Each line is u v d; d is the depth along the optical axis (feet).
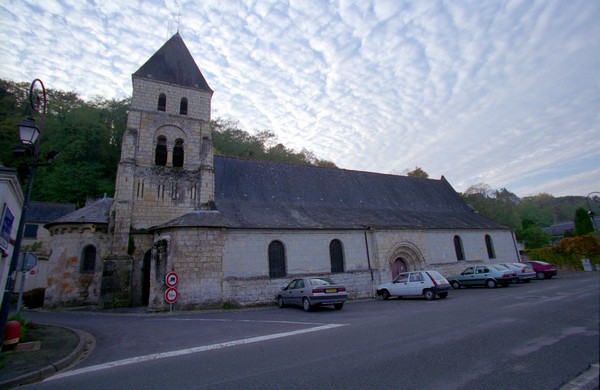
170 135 69.82
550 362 17.46
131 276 59.26
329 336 26.45
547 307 34.99
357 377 16.63
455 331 25.81
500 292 57.82
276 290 59.11
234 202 69.15
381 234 72.74
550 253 106.63
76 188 122.83
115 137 144.66
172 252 53.72
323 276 64.44
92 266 62.23
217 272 55.57
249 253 59.57
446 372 16.79
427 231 81.71
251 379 17.15
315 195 82.23
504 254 94.68
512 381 15.21
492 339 22.70
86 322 41.34
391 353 20.48
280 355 21.42
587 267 100.32
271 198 74.79
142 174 64.95
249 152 189.78
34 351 25.76
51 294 60.18
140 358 23.03
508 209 177.17
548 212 274.98
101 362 22.80
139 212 63.10
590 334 22.57
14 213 34.12
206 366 19.93
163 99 71.97
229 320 39.11
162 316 45.80
